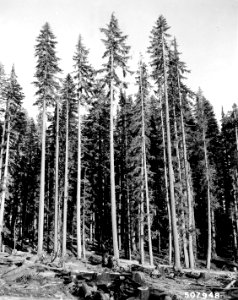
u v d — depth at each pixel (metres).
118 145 34.59
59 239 28.06
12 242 39.09
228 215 38.44
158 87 25.62
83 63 27.30
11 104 30.84
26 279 12.30
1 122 32.28
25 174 39.03
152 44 22.66
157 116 31.06
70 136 31.00
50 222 35.50
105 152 34.31
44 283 11.93
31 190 40.09
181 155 28.39
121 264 18.30
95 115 31.59
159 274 14.61
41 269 13.64
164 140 27.48
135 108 27.44
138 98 27.27
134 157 27.52
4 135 31.56
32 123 41.50
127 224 32.72
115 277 12.11
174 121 26.38
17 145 35.06
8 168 32.12
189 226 24.95
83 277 12.56
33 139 40.81
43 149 23.92
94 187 34.78
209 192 29.17
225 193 38.62
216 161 37.44
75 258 23.27
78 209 25.61
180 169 26.55
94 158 34.47
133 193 28.73
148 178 27.70
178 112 27.81
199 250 39.25
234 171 34.78
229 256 37.56
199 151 30.39
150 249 25.67
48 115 25.33
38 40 25.53
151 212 29.56
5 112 30.47
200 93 36.97
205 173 29.39
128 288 11.04
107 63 22.80
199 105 30.88
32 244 39.22
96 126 33.25
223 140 38.56
